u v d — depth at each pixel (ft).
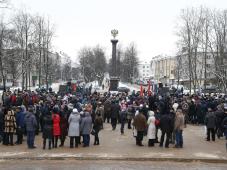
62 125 78.43
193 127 116.98
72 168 60.13
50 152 71.82
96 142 81.97
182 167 62.03
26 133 83.46
